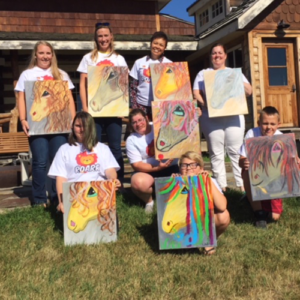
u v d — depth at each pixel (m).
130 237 4.10
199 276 3.25
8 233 4.28
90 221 3.97
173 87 5.11
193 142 4.70
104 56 5.28
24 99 4.91
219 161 5.27
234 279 3.19
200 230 3.65
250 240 4.00
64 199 3.94
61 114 4.85
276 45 10.50
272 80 10.52
